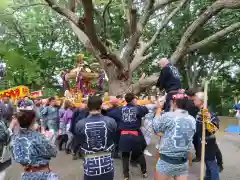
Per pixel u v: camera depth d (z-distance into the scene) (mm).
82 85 9914
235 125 15328
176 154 3861
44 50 27156
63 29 27328
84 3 9219
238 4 11414
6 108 6578
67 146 8969
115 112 6152
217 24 20547
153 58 23125
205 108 4668
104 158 3627
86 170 3619
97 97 3764
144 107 6293
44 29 26969
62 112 9328
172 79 5773
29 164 3307
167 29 22844
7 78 23250
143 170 6359
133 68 14062
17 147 3320
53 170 7250
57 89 25766
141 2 15219
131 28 12477
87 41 13531
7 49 25312
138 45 15047
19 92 11961
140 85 13078
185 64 25672
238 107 13773
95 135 3588
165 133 3957
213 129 5109
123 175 6559
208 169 5438
